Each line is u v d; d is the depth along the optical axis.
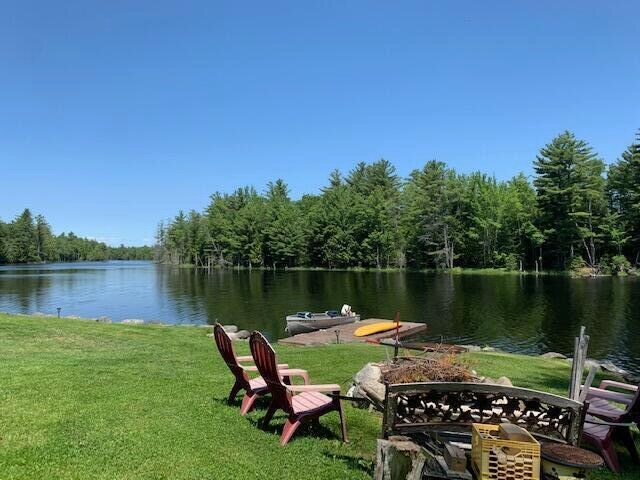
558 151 56.34
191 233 108.38
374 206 74.38
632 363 16.84
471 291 39.41
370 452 4.88
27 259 136.25
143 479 3.91
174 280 62.19
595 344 19.72
